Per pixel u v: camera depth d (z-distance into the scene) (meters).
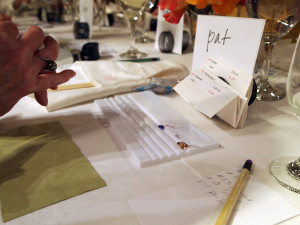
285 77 0.78
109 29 1.48
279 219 0.33
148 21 1.46
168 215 0.33
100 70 0.76
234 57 0.56
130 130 0.51
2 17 0.46
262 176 0.41
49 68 0.49
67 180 0.39
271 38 0.64
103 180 0.39
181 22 0.99
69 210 0.34
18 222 0.33
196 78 0.61
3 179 0.39
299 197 0.37
